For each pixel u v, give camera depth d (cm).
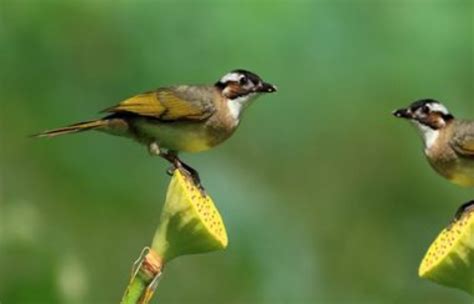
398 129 1909
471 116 1856
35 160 1711
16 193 1684
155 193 1752
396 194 1920
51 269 1270
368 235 1884
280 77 1844
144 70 1780
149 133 1127
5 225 1259
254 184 1850
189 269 1711
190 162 1811
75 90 1758
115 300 1670
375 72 1867
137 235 1720
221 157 1850
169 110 1120
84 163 1722
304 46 1836
